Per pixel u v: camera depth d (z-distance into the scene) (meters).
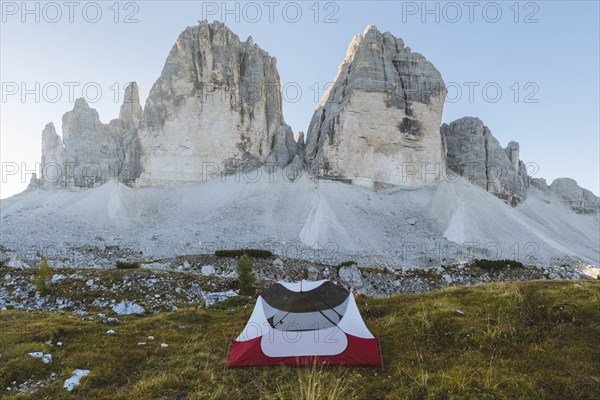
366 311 19.25
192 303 29.47
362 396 10.79
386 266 58.19
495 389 10.43
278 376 12.22
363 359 12.93
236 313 21.59
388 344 14.71
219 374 12.52
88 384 11.62
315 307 14.71
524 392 10.29
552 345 12.77
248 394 11.10
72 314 23.28
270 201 101.94
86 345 14.76
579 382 10.64
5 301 28.27
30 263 52.62
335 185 104.50
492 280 54.38
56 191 111.19
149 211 102.00
